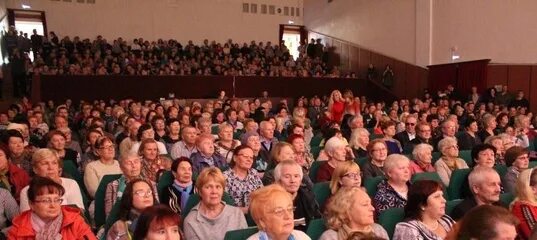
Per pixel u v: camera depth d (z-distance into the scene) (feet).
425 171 16.40
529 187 10.80
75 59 51.03
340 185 12.51
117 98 48.65
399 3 52.42
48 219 9.18
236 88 52.37
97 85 47.91
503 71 43.75
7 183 12.75
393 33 53.47
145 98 49.65
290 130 23.72
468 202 11.34
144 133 18.42
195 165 15.97
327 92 55.11
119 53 54.08
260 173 15.61
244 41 66.03
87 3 58.29
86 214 13.47
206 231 10.57
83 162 17.19
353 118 24.52
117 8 59.67
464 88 45.16
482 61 43.62
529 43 42.19
